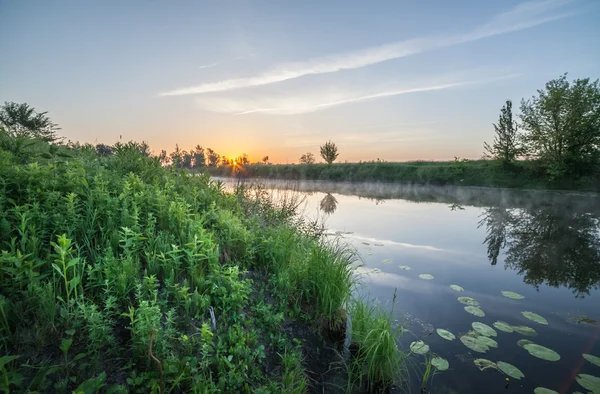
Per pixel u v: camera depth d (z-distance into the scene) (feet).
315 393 10.97
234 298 11.53
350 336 14.79
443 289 21.04
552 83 102.17
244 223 20.24
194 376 8.27
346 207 57.16
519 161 114.62
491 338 15.15
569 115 97.19
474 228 42.01
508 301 19.66
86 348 7.97
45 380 7.10
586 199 79.82
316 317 14.64
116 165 20.26
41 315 8.00
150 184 18.45
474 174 115.96
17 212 10.12
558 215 54.49
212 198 20.99
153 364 8.21
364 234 36.04
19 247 9.77
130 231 11.35
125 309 9.60
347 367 12.09
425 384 12.05
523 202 73.61
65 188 12.85
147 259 11.53
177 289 10.72
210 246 13.29
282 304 13.98
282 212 29.17
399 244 32.42
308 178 141.08
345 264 17.58
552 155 101.19
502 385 11.99
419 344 14.48
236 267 12.39
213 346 9.95
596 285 22.61
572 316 17.72
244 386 9.21
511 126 109.91
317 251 17.76
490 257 29.12
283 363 10.96
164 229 14.37
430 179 120.37
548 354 13.83
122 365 8.16
